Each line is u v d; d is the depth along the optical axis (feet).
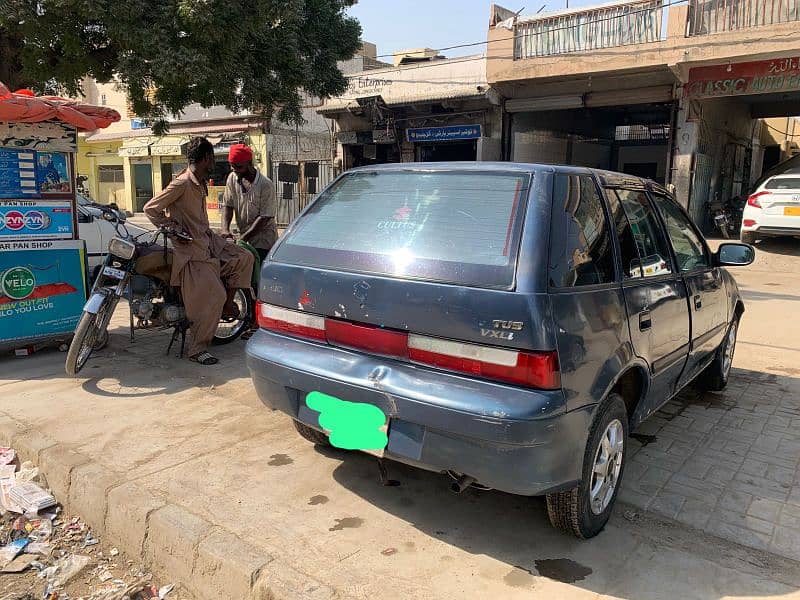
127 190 90.63
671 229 13.12
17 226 17.35
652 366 10.85
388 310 8.94
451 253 8.89
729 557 9.15
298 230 11.14
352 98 65.05
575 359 8.29
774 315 26.30
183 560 9.13
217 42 29.84
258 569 8.45
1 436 12.99
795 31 39.32
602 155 71.26
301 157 76.54
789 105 59.31
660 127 69.05
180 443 12.51
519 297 8.00
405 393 8.56
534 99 53.83
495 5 51.93
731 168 58.59
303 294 10.05
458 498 10.76
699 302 13.32
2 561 9.68
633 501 10.76
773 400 16.12
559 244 8.65
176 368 17.22
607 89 50.44
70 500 11.09
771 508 10.59
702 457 12.60
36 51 30.91
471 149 61.26
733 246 14.57
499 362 8.02
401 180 10.63
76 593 9.03
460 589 8.30
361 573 8.57
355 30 41.70
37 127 17.34
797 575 8.75
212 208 78.48
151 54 28.68
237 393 15.37
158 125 38.91
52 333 18.26
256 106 38.70
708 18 42.60
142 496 10.30
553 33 49.39
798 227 39.47
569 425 8.22
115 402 14.64
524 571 8.75
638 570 8.80
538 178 9.18
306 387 9.78
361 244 9.91
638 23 45.55
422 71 60.49
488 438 7.95
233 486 10.85
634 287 10.30
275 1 29.86
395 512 10.23
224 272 18.79
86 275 18.85
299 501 10.44
